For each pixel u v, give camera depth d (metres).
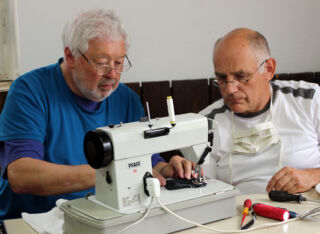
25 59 2.49
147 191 1.21
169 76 2.91
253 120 1.93
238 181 1.95
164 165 1.71
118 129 1.21
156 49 2.84
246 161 1.92
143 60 2.81
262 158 1.91
